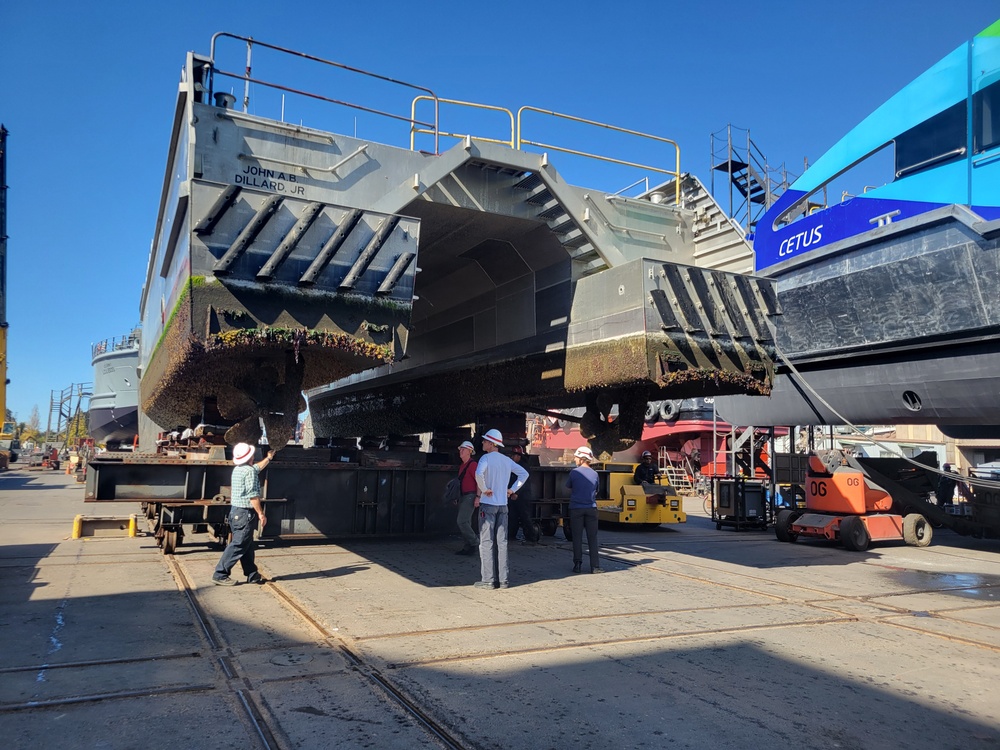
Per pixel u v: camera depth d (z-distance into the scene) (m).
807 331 12.13
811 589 8.24
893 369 11.42
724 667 5.01
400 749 3.49
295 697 4.17
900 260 10.35
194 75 7.79
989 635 6.15
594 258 9.76
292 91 8.09
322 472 10.84
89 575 7.91
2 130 24.45
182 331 7.18
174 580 7.70
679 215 10.51
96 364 39.97
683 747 3.62
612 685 4.55
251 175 7.69
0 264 24.77
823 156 12.11
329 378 9.38
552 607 6.80
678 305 8.31
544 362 10.25
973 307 9.60
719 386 8.97
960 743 3.76
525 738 3.67
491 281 11.59
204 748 3.42
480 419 13.90
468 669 4.79
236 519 7.56
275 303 6.80
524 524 12.04
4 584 7.30
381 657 5.00
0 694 4.08
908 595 8.05
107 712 3.86
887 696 4.48
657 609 6.88
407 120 8.69
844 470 12.91
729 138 22.00
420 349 14.29
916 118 10.33
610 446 9.60
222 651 5.05
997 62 9.34
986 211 9.33
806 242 12.02
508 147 8.62
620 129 10.08
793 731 3.86
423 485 11.65
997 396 10.19
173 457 10.12
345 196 8.13
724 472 27.36
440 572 8.62
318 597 6.96
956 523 13.58
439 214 9.23
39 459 51.50
